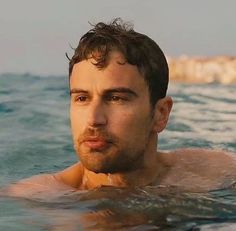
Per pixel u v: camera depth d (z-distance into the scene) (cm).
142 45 202
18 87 663
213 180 228
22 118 450
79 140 195
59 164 312
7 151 340
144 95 201
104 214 191
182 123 436
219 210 194
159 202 199
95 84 193
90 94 194
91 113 191
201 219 185
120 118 194
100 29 200
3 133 394
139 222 182
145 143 204
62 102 534
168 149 342
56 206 203
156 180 220
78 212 195
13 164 311
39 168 303
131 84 196
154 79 205
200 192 215
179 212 191
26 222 188
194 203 200
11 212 199
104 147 194
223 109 512
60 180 226
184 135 388
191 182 223
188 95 617
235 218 187
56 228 180
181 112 491
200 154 247
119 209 194
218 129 412
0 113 472
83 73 195
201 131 404
